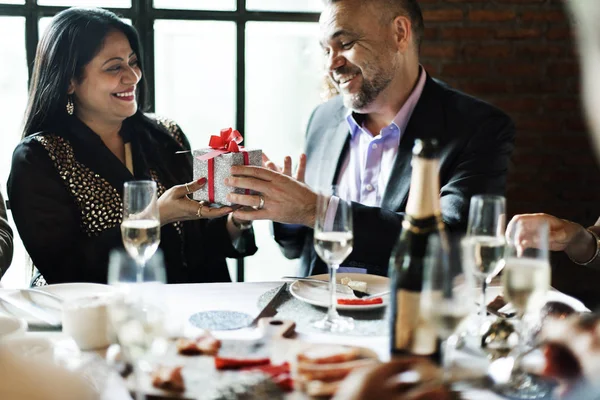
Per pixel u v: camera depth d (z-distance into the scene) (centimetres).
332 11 201
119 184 191
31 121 194
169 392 91
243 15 288
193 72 291
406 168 196
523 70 306
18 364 78
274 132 302
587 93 49
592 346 86
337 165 216
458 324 94
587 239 155
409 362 83
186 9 284
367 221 176
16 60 273
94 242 177
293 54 296
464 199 186
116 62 192
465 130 197
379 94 203
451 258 95
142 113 210
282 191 162
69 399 78
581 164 312
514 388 93
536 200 315
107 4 278
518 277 107
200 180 167
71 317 111
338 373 92
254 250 202
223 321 124
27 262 209
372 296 139
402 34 200
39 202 183
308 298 139
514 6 301
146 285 106
